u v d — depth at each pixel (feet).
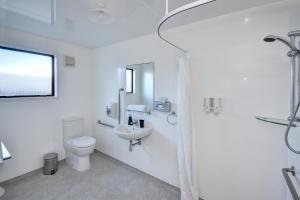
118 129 7.82
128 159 8.69
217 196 5.86
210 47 5.76
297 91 3.89
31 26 6.74
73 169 8.46
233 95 5.40
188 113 5.68
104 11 5.06
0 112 6.87
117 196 6.50
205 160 6.06
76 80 9.61
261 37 4.88
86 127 10.32
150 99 7.50
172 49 6.71
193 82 6.16
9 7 5.12
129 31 7.13
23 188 6.82
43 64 8.33
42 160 8.21
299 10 4.36
